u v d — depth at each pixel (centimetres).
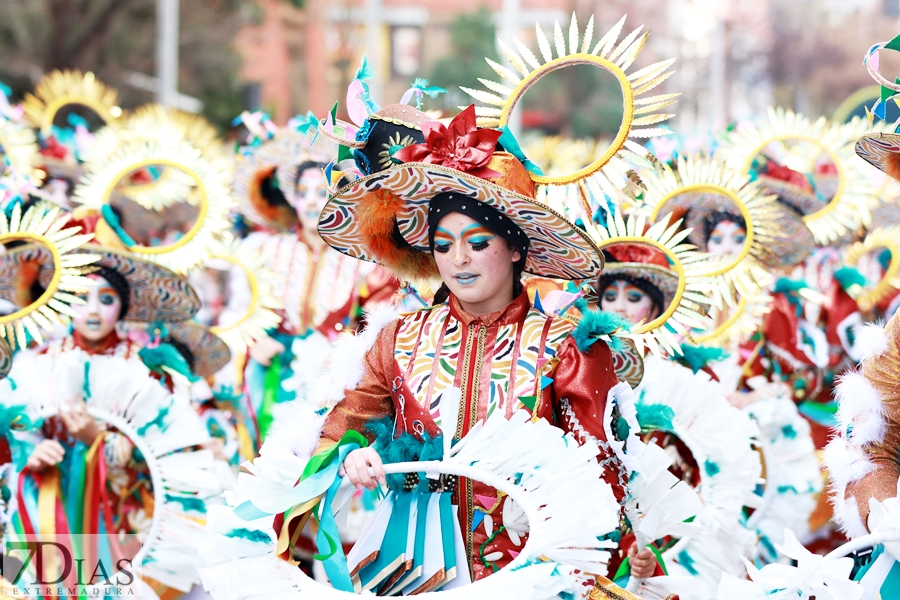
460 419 386
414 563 381
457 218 388
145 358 643
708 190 591
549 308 407
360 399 400
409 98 434
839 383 403
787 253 784
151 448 591
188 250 711
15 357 596
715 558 557
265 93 3622
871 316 1002
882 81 404
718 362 625
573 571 359
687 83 4816
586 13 4478
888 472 392
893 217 964
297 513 367
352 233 427
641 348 457
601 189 420
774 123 847
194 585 596
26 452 587
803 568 369
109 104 1115
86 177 816
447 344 397
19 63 2408
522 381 385
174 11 2478
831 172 904
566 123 4081
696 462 591
